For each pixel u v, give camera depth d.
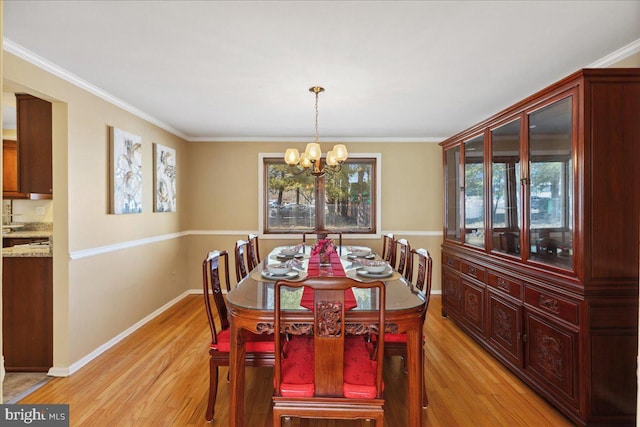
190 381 2.60
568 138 2.12
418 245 5.11
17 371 2.74
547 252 2.32
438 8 1.86
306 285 1.62
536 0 1.80
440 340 3.37
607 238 1.98
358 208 5.18
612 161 1.98
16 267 2.77
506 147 2.81
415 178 5.11
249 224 5.10
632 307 1.97
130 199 3.52
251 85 2.97
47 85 2.55
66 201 2.73
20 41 2.22
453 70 2.67
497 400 2.35
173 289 4.61
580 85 2.00
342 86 2.99
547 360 2.29
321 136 5.02
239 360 1.92
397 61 2.50
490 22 2.00
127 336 3.48
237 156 5.09
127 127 3.55
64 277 2.72
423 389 2.27
